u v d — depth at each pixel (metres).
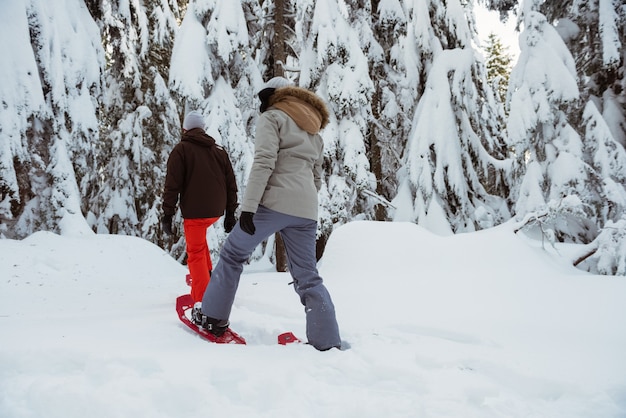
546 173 7.85
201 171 3.35
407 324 2.85
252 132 10.88
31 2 7.63
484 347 2.33
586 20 8.72
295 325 2.95
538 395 1.75
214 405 1.56
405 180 10.71
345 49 9.49
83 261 6.02
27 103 7.20
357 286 4.28
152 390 1.58
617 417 1.51
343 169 9.60
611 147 7.61
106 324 2.61
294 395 1.66
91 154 8.66
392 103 11.39
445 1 11.04
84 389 1.57
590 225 7.70
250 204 2.22
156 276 6.25
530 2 8.25
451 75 10.55
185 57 9.55
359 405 1.58
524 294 3.63
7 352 1.81
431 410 1.55
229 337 2.48
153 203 14.85
